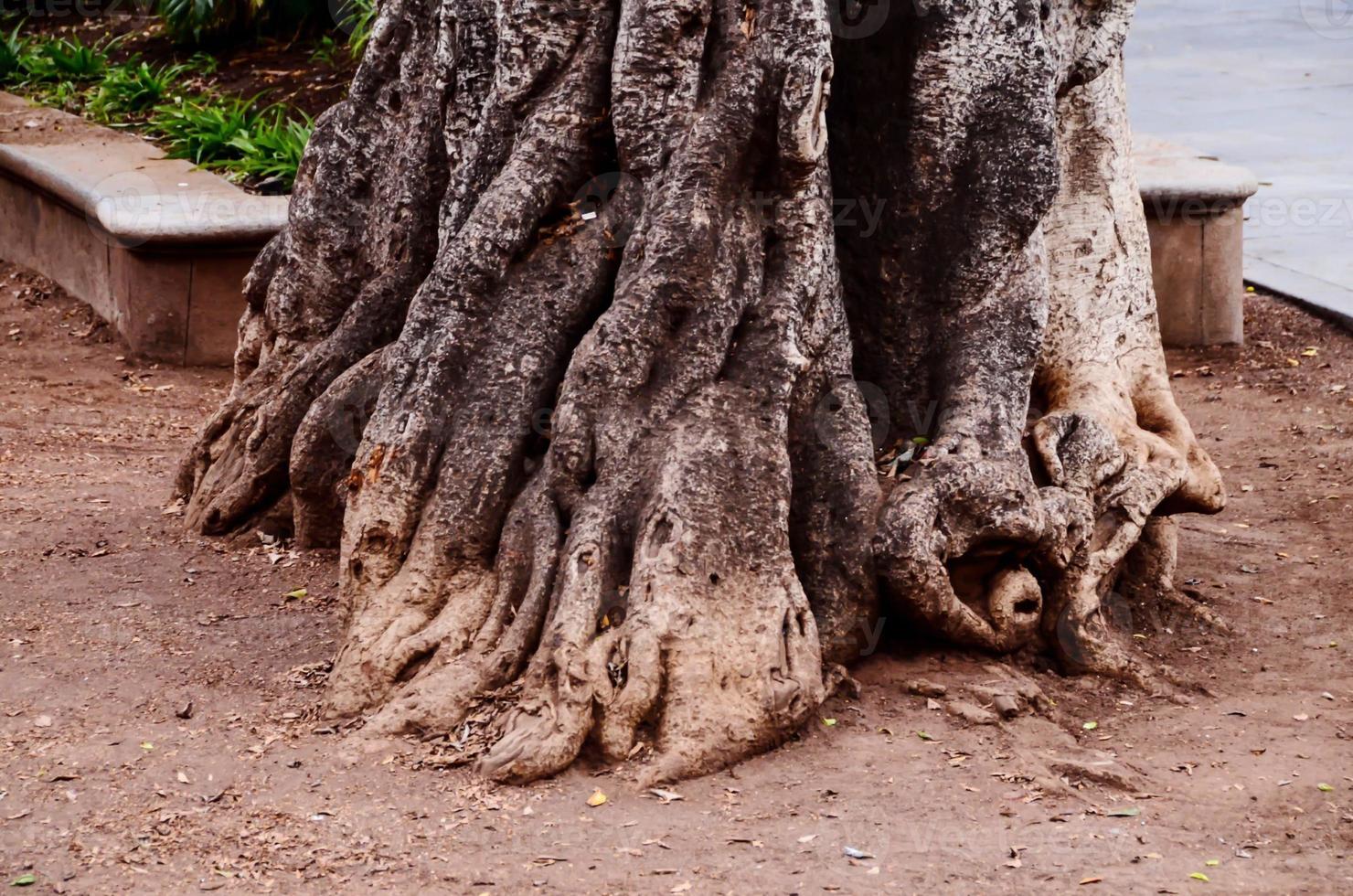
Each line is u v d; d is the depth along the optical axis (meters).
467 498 5.28
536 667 4.77
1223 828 4.38
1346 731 5.09
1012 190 5.73
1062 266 6.57
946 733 4.93
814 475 5.38
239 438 6.94
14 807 4.38
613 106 5.40
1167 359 10.63
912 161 5.76
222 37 14.89
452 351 5.41
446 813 4.36
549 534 5.07
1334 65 20.05
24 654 5.48
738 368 5.25
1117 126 6.70
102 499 7.39
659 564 4.84
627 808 4.41
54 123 12.95
